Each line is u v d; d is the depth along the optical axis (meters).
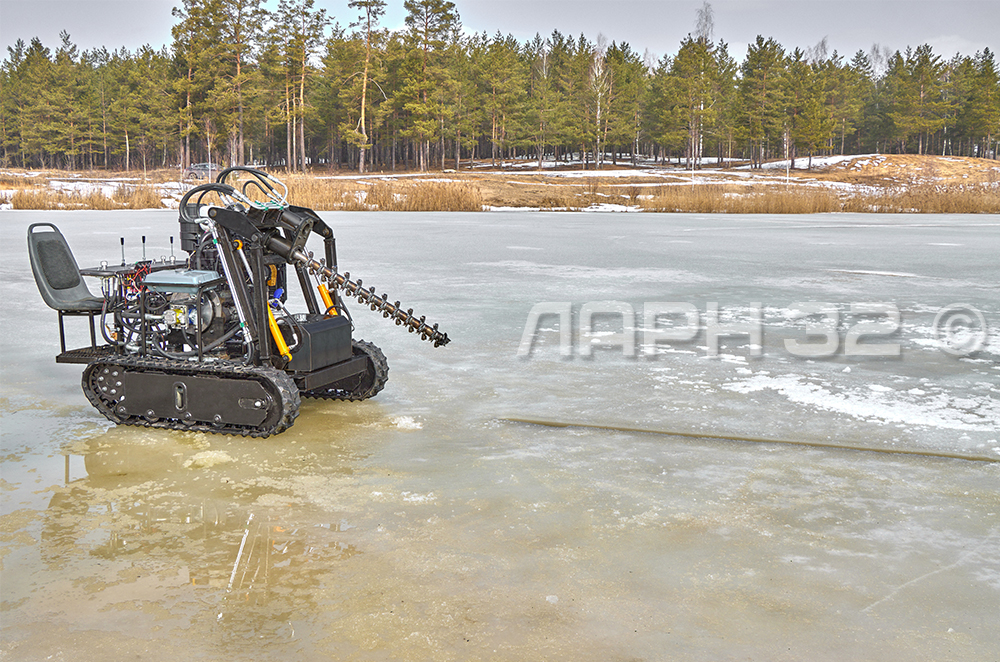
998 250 16.44
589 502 3.39
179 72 105.25
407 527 3.12
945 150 142.38
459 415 4.76
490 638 2.33
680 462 3.92
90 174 77.25
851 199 41.28
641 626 2.40
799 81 108.69
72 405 4.95
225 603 2.52
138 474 3.73
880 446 4.16
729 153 131.00
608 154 140.38
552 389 5.36
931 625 2.43
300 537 3.02
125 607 2.50
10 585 2.64
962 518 3.25
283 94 100.62
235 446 4.16
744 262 13.76
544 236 19.80
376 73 98.00
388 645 2.29
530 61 133.00
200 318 4.44
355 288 4.48
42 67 123.06
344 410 4.88
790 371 5.87
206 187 4.46
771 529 3.13
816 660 2.23
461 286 10.39
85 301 4.94
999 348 6.70
